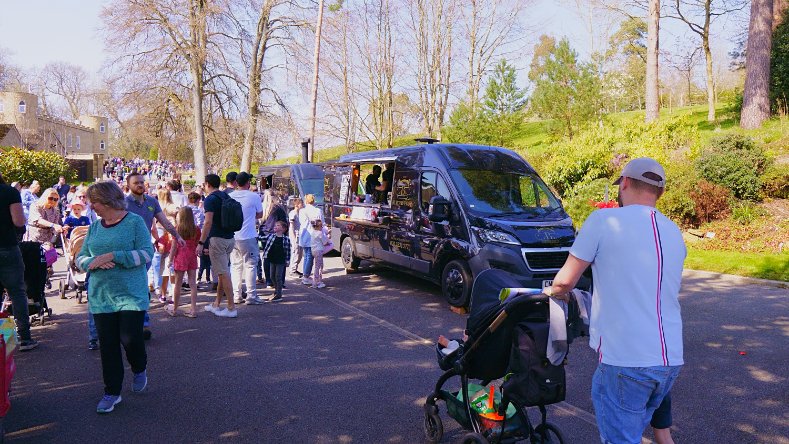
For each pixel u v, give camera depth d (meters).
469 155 9.57
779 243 11.99
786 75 22.50
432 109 35.19
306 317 8.29
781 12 24.95
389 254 10.55
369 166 12.23
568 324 3.41
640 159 3.15
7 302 7.58
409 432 4.50
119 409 4.95
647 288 2.89
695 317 8.12
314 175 17.02
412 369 6.02
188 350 6.65
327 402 5.11
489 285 3.82
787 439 4.41
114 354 4.91
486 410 3.81
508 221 8.34
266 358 6.38
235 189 9.23
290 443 4.31
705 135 21.06
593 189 15.62
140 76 32.50
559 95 28.80
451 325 7.90
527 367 3.39
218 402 5.10
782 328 7.50
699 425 4.67
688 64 36.47
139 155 93.56
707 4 30.64
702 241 13.08
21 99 68.56
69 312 8.52
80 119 89.00
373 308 8.90
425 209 9.54
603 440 3.02
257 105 34.19
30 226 10.09
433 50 34.66
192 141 35.94
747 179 13.97
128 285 4.90
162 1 31.50
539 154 21.50
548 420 4.75
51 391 5.37
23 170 29.62
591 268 3.11
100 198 4.85
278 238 9.27
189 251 8.10
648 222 2.96
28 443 4.29
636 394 2.88
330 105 34.88
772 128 19.56
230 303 8.23
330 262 13.98
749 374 5.86
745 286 10.02
